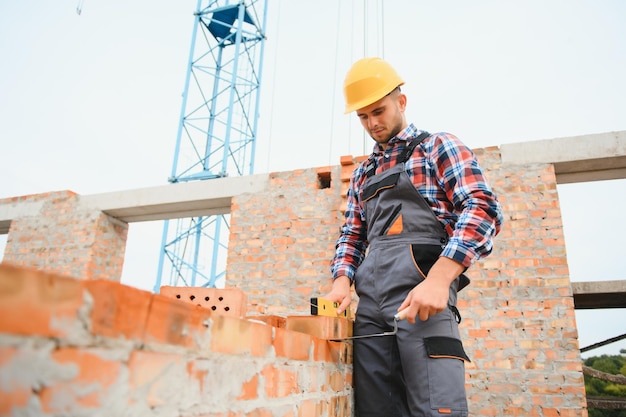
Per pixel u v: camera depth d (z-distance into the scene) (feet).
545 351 11.40
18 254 19.38
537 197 12.71
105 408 1.97
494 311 12.05
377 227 5.27
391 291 4.88
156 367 2.30
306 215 15.24
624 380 18.21
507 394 11.28
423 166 5.20
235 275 15.31
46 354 1.73
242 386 3.13
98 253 18.43
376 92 5.35
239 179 16.58
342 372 5.23
